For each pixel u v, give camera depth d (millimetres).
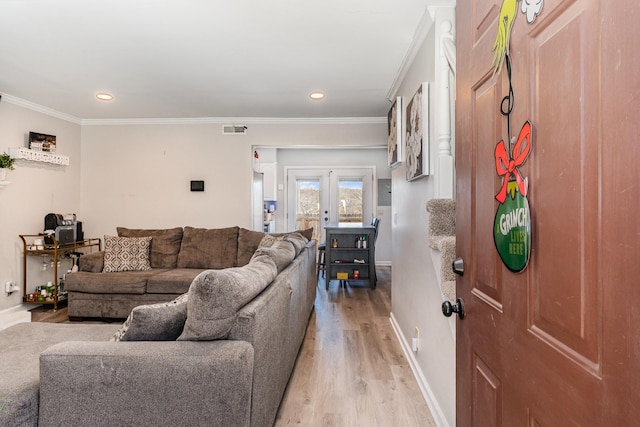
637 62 448
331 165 7270
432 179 2072
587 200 539
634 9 453
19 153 3742
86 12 2119
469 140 1028
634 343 450
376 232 5508
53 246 3951
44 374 1214
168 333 1413
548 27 638
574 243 567
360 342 3070
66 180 4547
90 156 4809
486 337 917
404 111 2936
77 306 3588
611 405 487
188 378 1214
